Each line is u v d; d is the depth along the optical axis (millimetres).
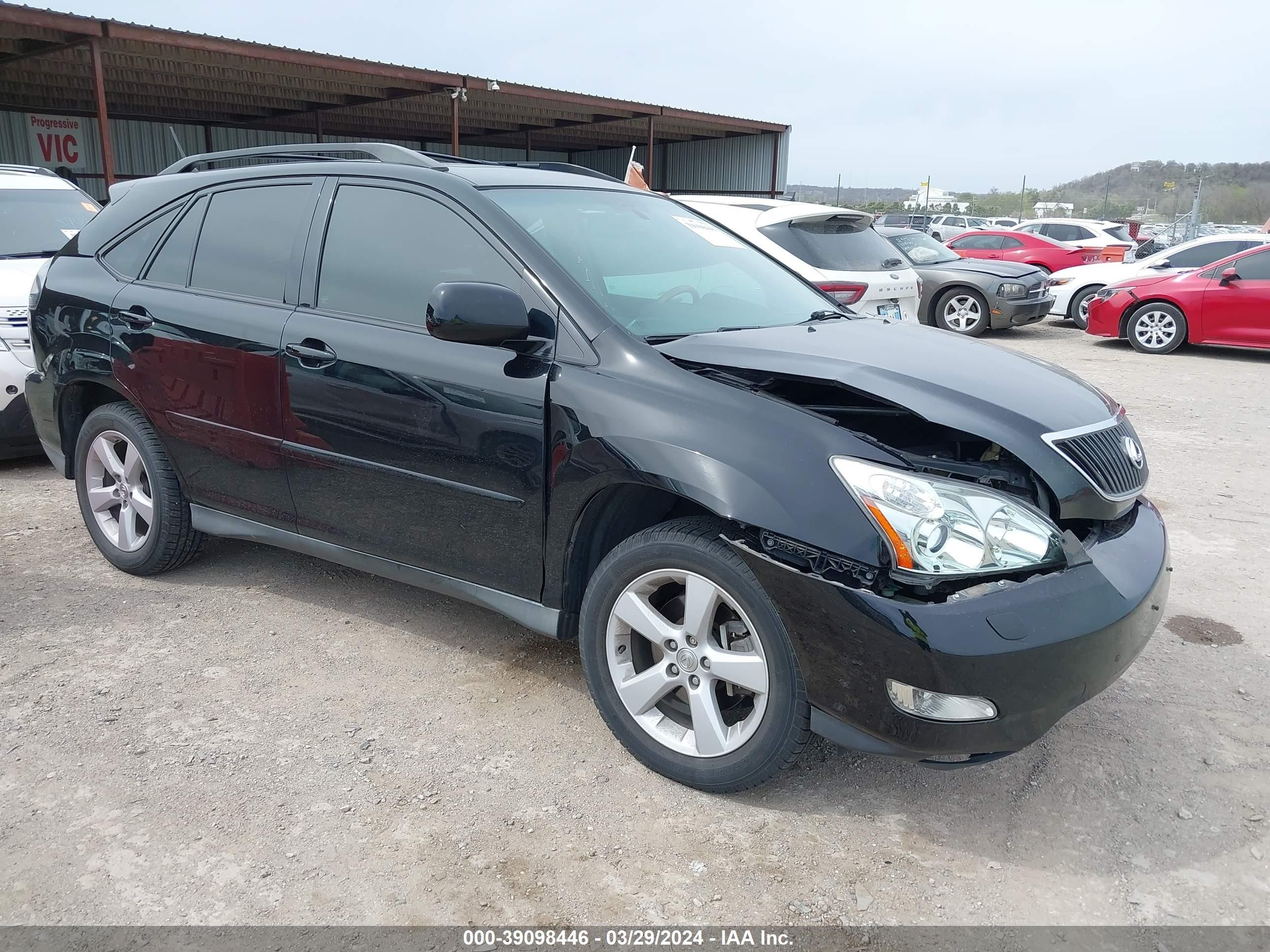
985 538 2260
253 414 3404
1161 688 3299
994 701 2201
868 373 2574
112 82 19469
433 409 2928
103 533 4078
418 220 3148
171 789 2586
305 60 15383
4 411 5332
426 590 3328
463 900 2207
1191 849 2461
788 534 2295
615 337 2715
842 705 2312
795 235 7570
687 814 2549
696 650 2551
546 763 2762
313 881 2258
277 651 3406
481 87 18234
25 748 2758
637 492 2713
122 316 3775
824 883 2303
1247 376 10070
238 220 3609
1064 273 14141
